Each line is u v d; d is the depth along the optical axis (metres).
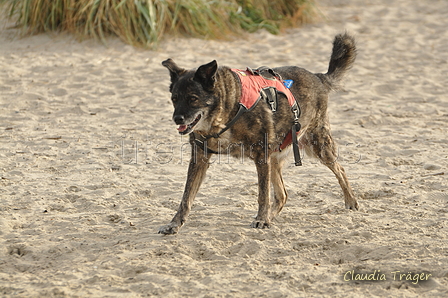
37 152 9.76
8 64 14.76
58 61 15.12
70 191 8.09
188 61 15.37
